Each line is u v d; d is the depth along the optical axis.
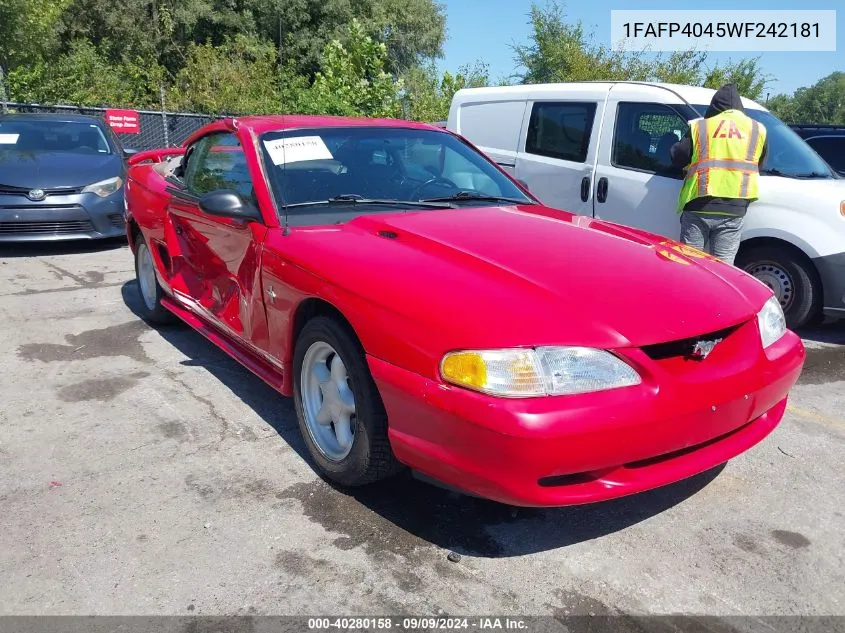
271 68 23.86
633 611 2.37
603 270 2.80
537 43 22.27
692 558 2.66
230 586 2.46
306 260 3.05
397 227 3.18
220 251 3.83
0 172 7.66
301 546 2.69
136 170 5.38
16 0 19.73
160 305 5.13
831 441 3.68
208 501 2.98
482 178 4.11
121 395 4.06
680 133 5.76
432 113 20.09
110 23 28.58
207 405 3.94
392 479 3.16
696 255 3.28
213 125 4.34
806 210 5.25
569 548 2.71
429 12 33.19
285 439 3.55
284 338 3.26
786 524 2.90
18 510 2.90
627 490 2.48
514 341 2.36
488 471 2.36
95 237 7.82
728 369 2.64
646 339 2.44
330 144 3.86
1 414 3.79
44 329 5.24
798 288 5.40
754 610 2.38
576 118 6.50
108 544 2.68
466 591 2.45
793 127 8.71
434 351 2.46
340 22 30.81
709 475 3.28
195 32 30.62
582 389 2.35
